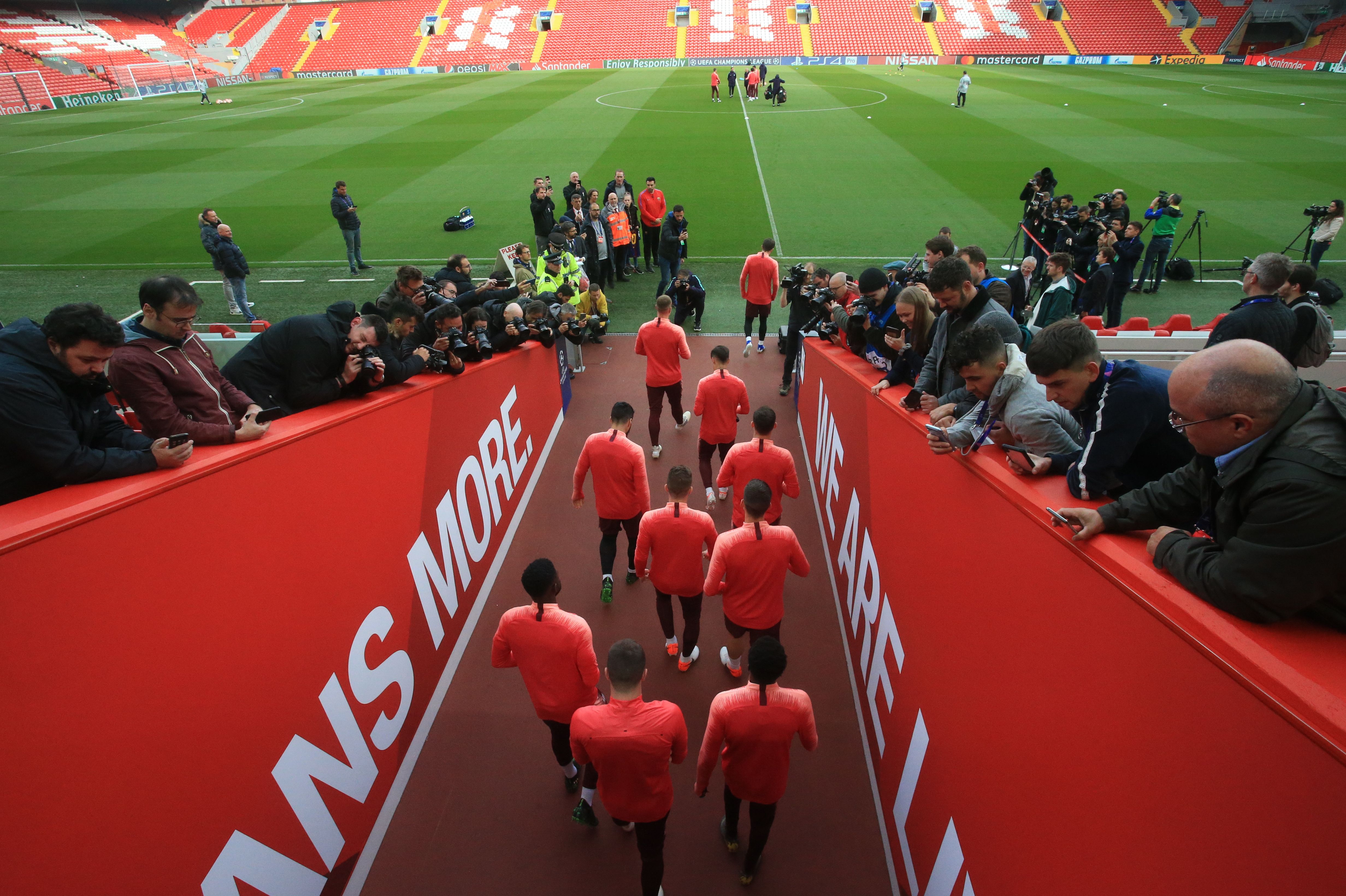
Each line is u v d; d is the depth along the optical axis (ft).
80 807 6.45
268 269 44.57
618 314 38.24
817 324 24.50
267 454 9.50
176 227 53.01
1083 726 6.05
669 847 11.29
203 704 8.02
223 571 8.56
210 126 96.89
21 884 5.85
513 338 20.51
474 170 68.44
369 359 12.04
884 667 12.19
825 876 10.79
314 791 9.78
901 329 14.94
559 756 11.61
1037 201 40.22
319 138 85.81
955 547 9.30
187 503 8.12
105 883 6.59
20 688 6.11
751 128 86.63
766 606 13.07
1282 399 4.60
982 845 7.73
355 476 11.64
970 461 8.98
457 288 25.04
